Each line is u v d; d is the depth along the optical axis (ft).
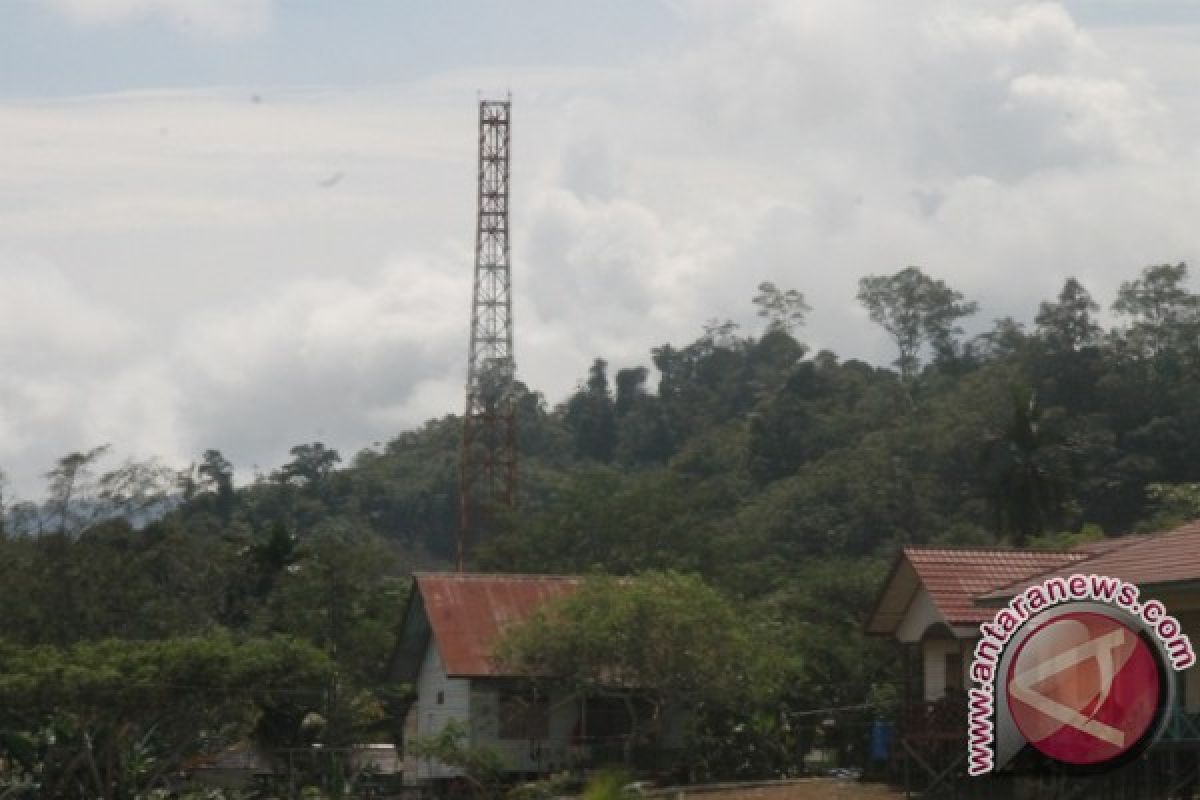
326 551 312.29
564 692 247.50
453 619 254.88
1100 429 498.28
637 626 231.09
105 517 344.28
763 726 242.17
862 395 629.51
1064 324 545.44
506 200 438.81
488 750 234.79
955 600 197.88
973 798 183.62
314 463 635.66
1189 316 538.06
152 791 236.84
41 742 232.53
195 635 297.12
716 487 515.09
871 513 481.46
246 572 326.85
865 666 264.11
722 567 354.33
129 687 224.53
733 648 233.55
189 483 375.86
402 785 251.80
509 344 435.12
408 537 609.01
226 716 237.45
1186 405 501.15
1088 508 465.06
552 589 265.13
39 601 294.46
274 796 243.40
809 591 319.47
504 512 395.14
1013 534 355.56
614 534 358.43
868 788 208.54
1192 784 163.53
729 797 210.79
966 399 542.98
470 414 430.20
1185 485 364.17
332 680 254.27
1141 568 170.50
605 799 159.33
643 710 251.60
